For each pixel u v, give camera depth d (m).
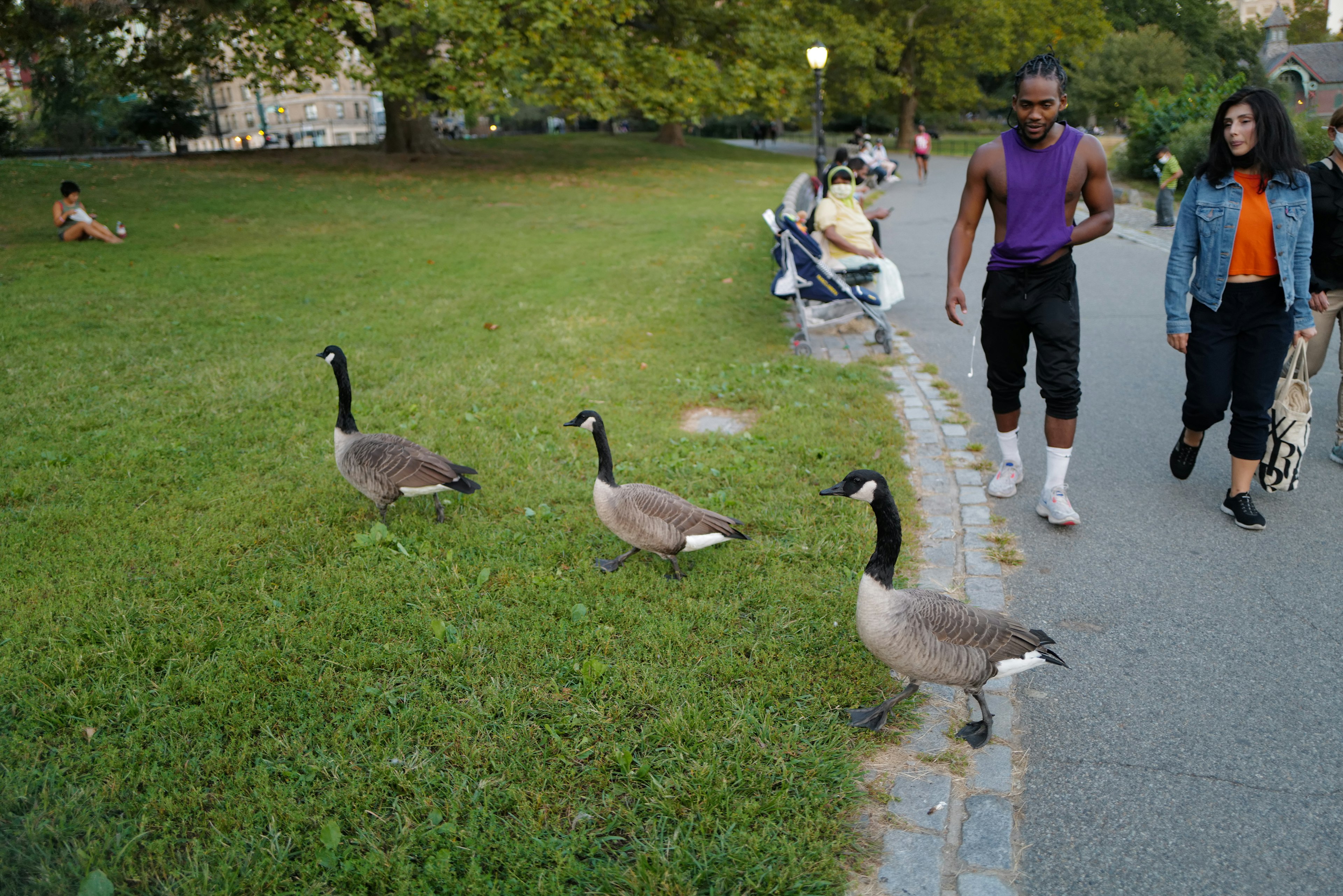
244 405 6.66
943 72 43.31
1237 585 4.18
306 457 5.70
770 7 28.95
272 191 19.91
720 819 2.80
